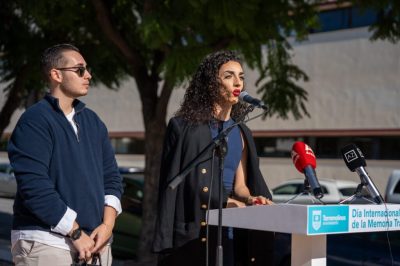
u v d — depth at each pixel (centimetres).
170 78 913
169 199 440
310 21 1081
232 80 455
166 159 454
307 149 420
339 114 2281
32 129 407
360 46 2238
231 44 941
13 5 1227
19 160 402
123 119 2842
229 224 385
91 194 419
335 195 1712
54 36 1255
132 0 1135
